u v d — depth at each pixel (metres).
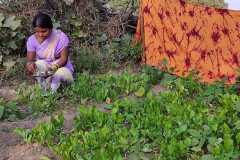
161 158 2.40
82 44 4.04
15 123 2.87
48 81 3.31
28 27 3.94
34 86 3.36
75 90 3.26
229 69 3.43
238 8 5.55
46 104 3.11
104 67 3.83
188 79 3.36
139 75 3.53
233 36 3.40
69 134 2.67
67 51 3.36
